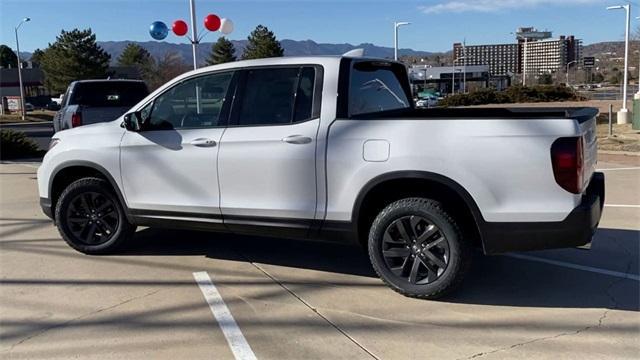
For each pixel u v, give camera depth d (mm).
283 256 6113
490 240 4566
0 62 105250
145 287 5191
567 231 4418
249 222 5277
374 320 4449
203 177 5398
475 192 4508
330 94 4984
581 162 4406
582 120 4531
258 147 5137
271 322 4422
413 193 4867
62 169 6070
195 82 5555
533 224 4449
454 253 4629
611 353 3881
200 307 4723
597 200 4664
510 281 5285
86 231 6148
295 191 5047
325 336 4176
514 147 4414
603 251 6129
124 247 6414
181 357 3877
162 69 67062
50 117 52781
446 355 3883
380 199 5008
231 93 5383
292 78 5160
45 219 7723
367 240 5102
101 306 4758
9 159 15289
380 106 5590
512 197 4457
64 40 64062
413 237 4773
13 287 5203
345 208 4887
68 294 5027
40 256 6113
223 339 4137
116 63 97938
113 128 5930
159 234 6992
